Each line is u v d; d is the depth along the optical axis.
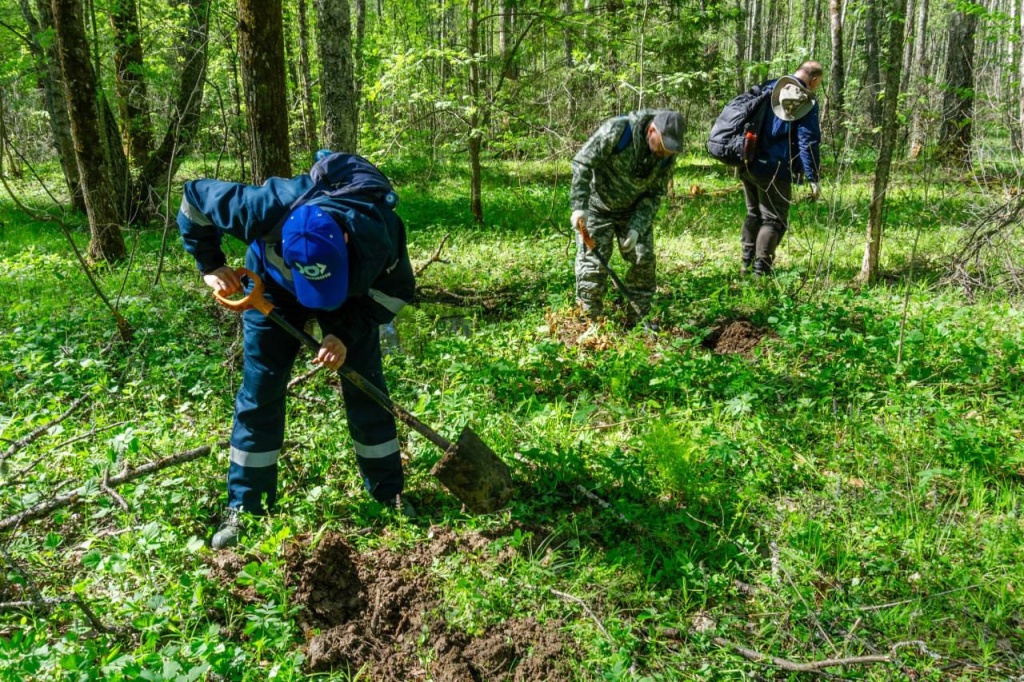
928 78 8.60
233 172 11.80
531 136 11.98
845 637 2.88
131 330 6.02
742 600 3.09
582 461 3.83
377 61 13.34
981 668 2.74
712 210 11.69
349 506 3.67
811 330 5.37
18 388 5.04
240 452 3.45
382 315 3.37
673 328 6.00
